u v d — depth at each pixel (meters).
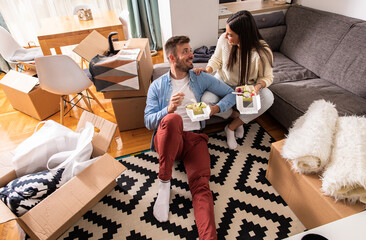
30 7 3.34
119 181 1.73
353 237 0.98
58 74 1.92
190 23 2.51
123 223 1.47
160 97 1.75
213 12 2.53
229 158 1.87
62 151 1.61
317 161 1.25
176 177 1.73
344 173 1.11
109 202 1.59
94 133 1.67
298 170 1.31
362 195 1.11
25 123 2.39
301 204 1.38
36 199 1.33
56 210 1.24
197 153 1.59
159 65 2.47
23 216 1.19
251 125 2.20
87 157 1.53
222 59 1.94
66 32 2.38
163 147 1.42
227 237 1.36
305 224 1.39
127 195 1.63
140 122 2.19
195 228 1.42
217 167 1.80
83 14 2.72
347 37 1.99
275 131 2.12
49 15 3.46
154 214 1.48
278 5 2.77
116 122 2.34
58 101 2.54
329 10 2.37
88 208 1.48
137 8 3.50
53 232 1.18
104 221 1.49
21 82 2.33
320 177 1.29
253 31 1.66
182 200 1.57
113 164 1.48
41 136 1.60
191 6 2.42
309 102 1.82
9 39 2.75
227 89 1.81
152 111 1.71
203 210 1.34
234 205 1.53
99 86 1.94
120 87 1.94
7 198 1.27
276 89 2.03
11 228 1.48
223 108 1.72
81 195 1.32
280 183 1.53
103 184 1.38
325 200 1.19
